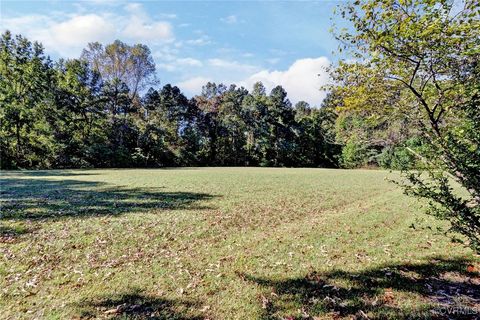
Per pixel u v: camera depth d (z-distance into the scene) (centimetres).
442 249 639
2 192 1346
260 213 1023
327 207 1153
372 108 530
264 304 411
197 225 846
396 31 417
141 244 673
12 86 3600
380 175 2817
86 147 3841
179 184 1789
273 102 5847
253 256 602
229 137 5750
